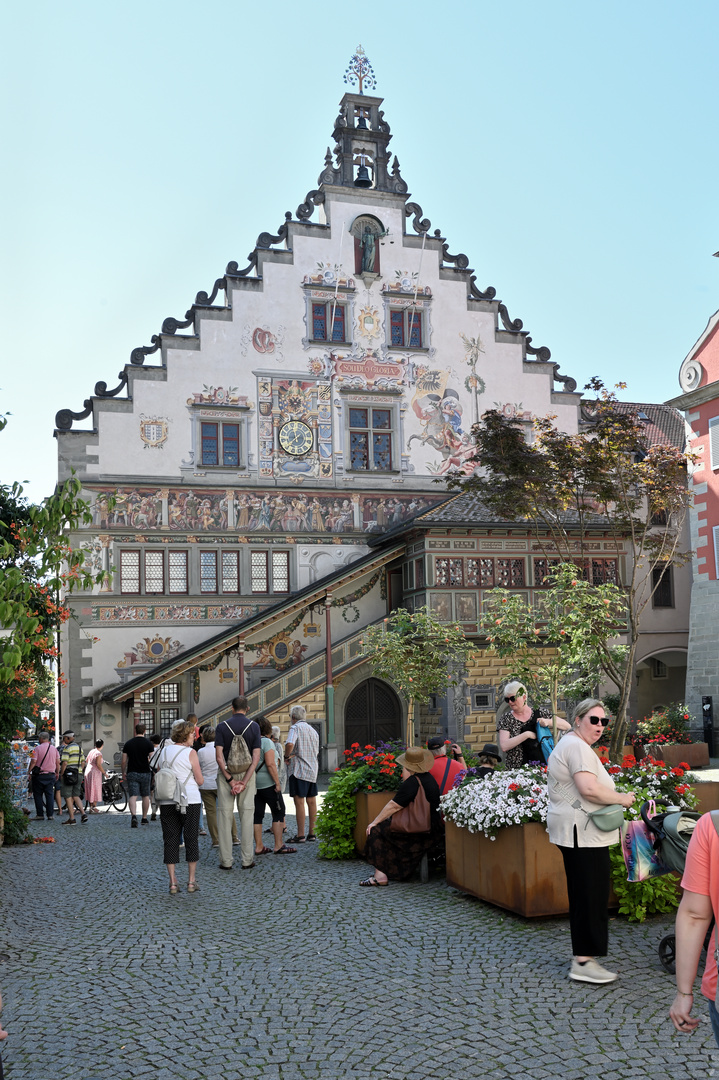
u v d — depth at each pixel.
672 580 38.47
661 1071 5.67
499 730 10.61
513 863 9.41
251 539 32.75
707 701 30.61
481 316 36.66
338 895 10.94
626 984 7.27
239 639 30.78
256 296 33.75
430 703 32.41
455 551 31.92
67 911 10.55
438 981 7.46
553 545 32.91
